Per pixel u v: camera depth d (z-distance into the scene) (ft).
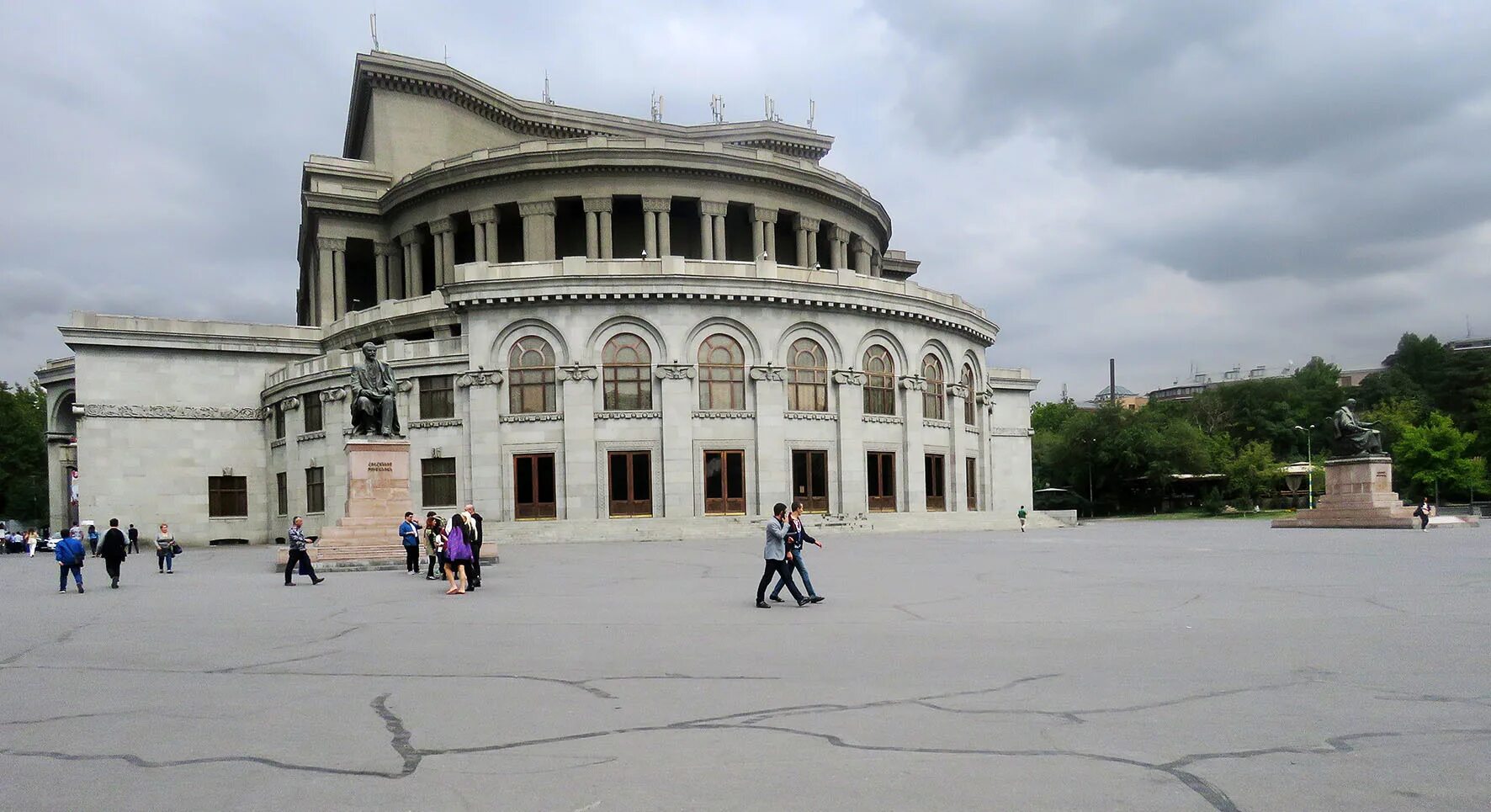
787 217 222.89
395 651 43.65
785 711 30.35
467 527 72.02
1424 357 381.19
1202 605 54.60
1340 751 24.94
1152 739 26.37
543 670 38.17
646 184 204.03
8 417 315.17
